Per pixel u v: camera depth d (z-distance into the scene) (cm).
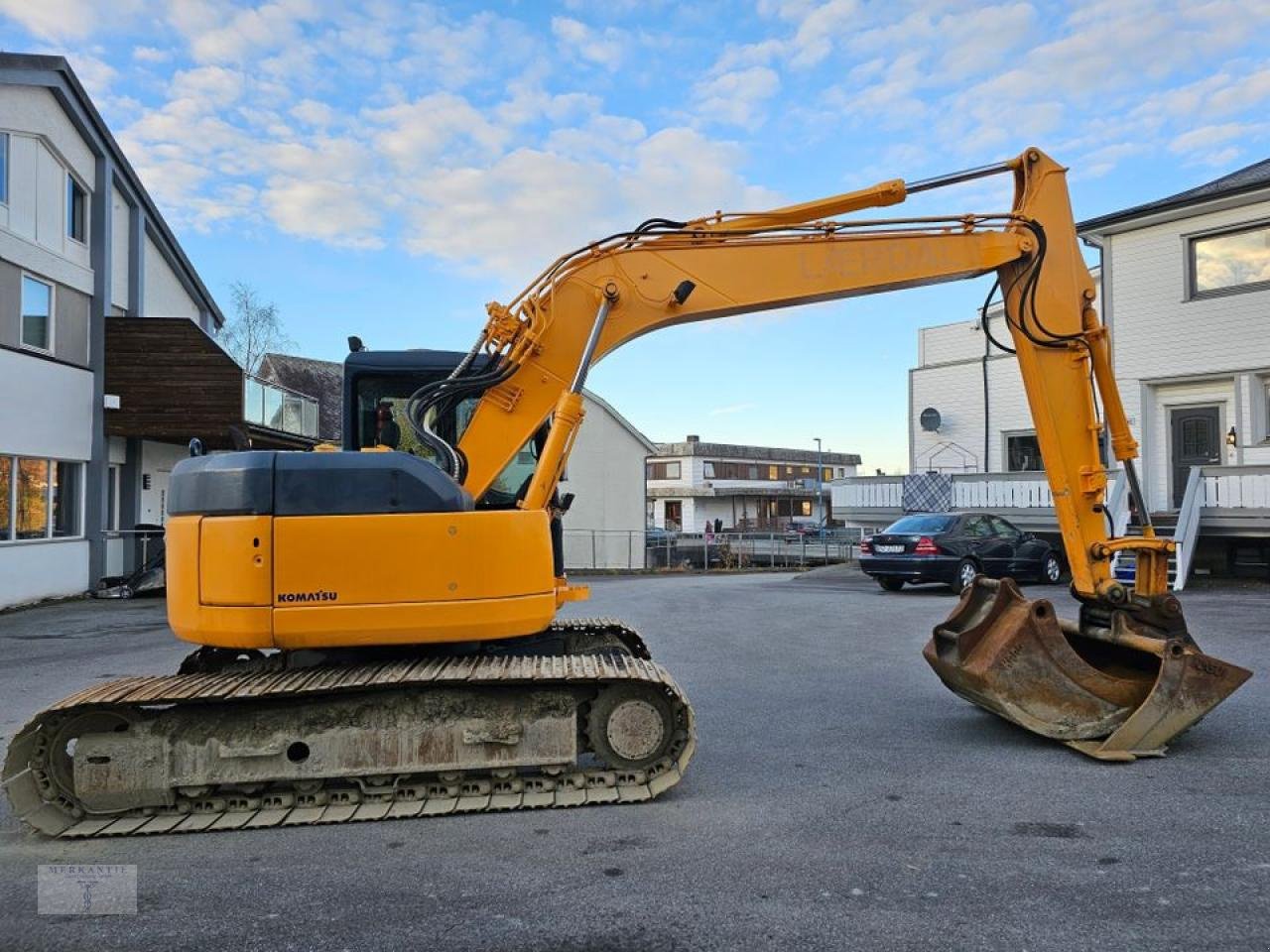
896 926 331
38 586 1582
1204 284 1675
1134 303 1756
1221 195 1591
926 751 571
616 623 645
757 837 425
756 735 616
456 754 474
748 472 6944
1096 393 748
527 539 502
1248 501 1455
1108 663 623
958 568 1524
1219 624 1023
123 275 1986
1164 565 601
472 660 508
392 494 482
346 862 403
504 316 561
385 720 474
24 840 442
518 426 556
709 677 823
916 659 909
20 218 1544
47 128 1609
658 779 487
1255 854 394
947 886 366
